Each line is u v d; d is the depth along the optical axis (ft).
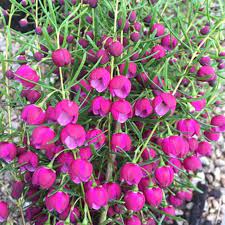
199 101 0.40
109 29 0.45
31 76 0.36
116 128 0.38
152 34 0.41
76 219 0.40
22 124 0.44
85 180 0.35
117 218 0.44
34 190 0.45
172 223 0.59
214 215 0.62
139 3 0.47
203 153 0.43
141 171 0.37
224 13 0.40
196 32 0.46
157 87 0.38
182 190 0.48
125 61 0.38
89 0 0.41
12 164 0.42
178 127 0.39
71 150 0.37
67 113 0.33
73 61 0.43
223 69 0.45
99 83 0.35
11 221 0.45
